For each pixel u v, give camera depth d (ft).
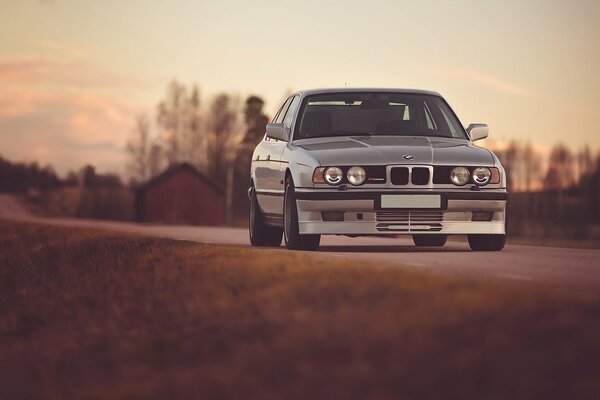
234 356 35.19
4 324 61.16
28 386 44.42
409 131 66.39
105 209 603.26
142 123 518.78
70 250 89.56
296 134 66.23
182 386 34.04
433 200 60.90
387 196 60.49
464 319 32.45
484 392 27.89
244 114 534.37
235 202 541.75
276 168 66.39
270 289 41.29
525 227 500.33
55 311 60.08
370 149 61.87
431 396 28.30
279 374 32.01
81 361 43.73
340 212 60.75
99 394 37.04
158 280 53.21
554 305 32.73
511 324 31.48
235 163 538.06
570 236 472.85
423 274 40.27
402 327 32.78
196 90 526.98
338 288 38.93
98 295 58.95
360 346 32.04
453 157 61.77
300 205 61.16
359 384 29.68
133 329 45.65
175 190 474.08
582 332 30.14
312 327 34.71
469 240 65.46
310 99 68.03
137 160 517.55
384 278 39.55
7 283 89.25
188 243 70.90
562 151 507.30
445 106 68.39
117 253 73.72
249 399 31.12
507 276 43.96
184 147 526.57
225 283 45.29
